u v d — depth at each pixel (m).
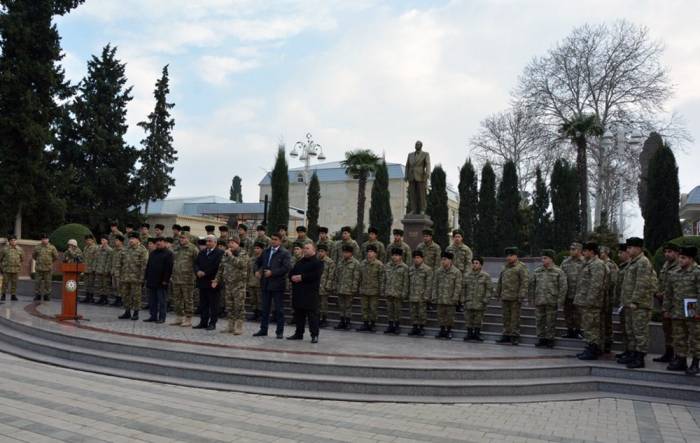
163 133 36.50
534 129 37.34
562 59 36.41
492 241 31.27
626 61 35.12
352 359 8.76
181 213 47.03
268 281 11.01
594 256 10.17
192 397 7.21
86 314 13.84
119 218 33.75
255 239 15.48
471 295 11.85
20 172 26.09
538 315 11.43
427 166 18.62
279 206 30.34
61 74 27.75
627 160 35.06
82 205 32.91
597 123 26.14
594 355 9.88
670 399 8.29
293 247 14.59
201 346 9.36
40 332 10.63
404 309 14.31
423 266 12.57
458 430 6.21
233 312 11.38
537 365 9.01
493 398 7.95
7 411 6.13
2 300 16.84
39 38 26.84
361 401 7.43
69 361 9.21
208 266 11.81
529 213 34.59
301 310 10.89
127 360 8.70
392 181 50.78
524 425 6.57
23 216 27.62
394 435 5.87
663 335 10.77
